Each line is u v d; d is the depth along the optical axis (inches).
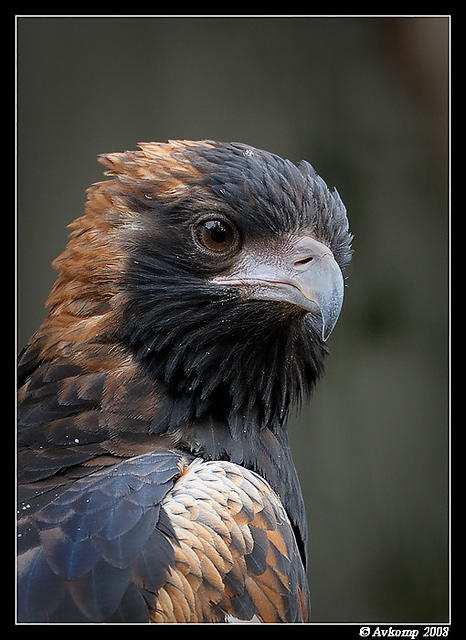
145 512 287.9
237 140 749.9
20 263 740.7
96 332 339.3
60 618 264.7
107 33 756.6
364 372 727.7
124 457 325.1
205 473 311.4
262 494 315.3
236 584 291.9
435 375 729.0
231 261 344.8
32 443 326.0
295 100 753.6
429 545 715.4
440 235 742.5
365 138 748.0
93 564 273.7
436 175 746.8
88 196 354.0
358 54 756.6
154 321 337.1
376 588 716.0
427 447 727.1
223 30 757.3
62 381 335.3
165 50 758.5
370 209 741.3
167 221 343.3
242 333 344.2
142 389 336.2
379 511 719.7
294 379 371.2
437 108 743.7
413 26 737.6
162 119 755.4
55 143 750.5
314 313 344.8
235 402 347.3
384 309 732.7
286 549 311.7
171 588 276.7
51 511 289.1
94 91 756.0
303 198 356.8
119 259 341.4
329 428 724.7
